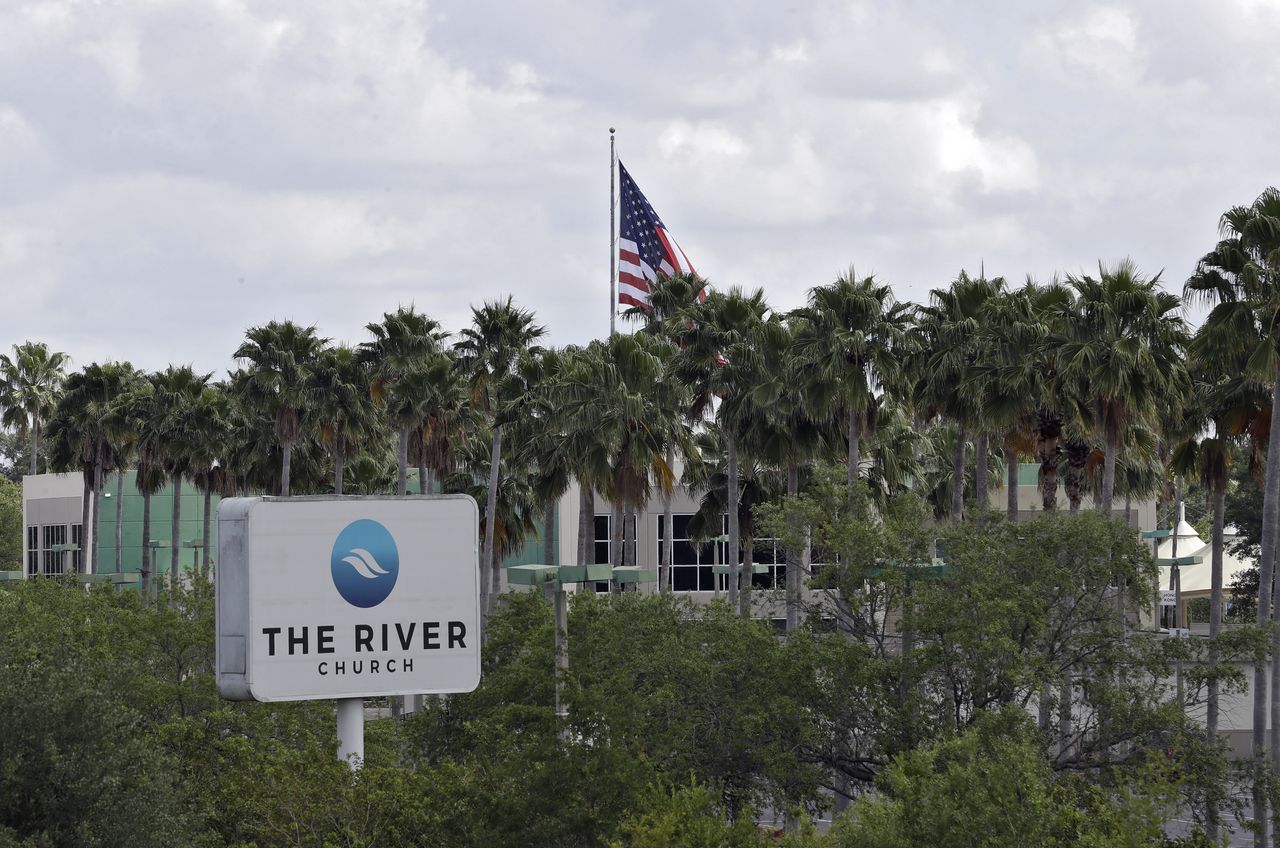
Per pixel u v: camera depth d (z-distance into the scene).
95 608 79.56
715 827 40.78
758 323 94.88
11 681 44.28
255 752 51.22
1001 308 79.75
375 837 47.62
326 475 154.38
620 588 71.62
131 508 199.25
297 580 54.16
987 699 55.31
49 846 40.41
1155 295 75.12
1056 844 38.53
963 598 56.72
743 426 96.81
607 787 45.38
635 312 121.62
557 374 106.75
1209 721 68.94
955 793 37.69
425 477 137.62
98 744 44.06
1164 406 76.12
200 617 70.31
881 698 56.03
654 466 98.88
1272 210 66.00
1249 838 73.19
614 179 128.25
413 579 55.22
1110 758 55.53
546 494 104.06
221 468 158.00
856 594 60.41
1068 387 75.19
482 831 45.84
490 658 67.88
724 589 168.62
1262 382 69.81
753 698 56.19
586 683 54.72
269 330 131.00
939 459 134.12
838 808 69.56
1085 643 57.94
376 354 128.38
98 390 159.75
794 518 63.62
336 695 54.22
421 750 63.81
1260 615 69.12
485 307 113.81
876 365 86.00
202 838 47.00
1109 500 74.62
